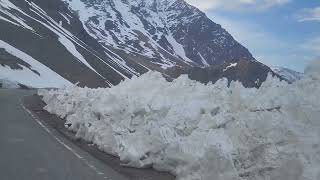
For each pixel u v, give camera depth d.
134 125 12.34
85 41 172.25
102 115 13.82
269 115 7.76
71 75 104.00
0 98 37.19
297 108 7.62
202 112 11.01
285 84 10.03
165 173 10.15
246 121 8.16
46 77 89.12
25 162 10.39
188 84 13.93
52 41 112.50
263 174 7.35
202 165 8.38
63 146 13.22
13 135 14.93
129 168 10.54
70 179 8.88
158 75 15.99
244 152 7.85
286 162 6.85
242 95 10.24
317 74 8.45
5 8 113.94
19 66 84.56
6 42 96.31
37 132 16.23
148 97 13.88
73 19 173.00
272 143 7.38
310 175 6.45
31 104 32.62
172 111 11.37
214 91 11.86
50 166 10.10
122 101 13.45
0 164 9.99
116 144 12.05
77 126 16.97
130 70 194.12
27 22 116.19
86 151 12.55
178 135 10.72
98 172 9.78
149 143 10.78
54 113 25.16
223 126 9.81
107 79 129.25
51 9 163.88
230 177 7.79
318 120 7.23
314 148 6.79
